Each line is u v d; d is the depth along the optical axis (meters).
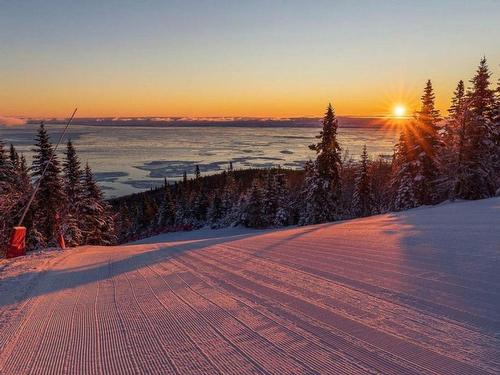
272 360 3.59
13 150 32.09
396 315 4.44
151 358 3.91
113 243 40.81
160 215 84.88
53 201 29.05
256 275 7.10
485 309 4.39
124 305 5.93
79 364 3.92
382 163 59.50
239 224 59.94
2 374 3.81
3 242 19.94
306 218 37.34
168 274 8.04
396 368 3.25
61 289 7.30
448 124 32.47
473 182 30.61
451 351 3.47
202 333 4.44
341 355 3.57
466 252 7.30
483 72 31.67
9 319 5.53
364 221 16.80
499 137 31.09
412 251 7.94
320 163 35.00
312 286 5.95
